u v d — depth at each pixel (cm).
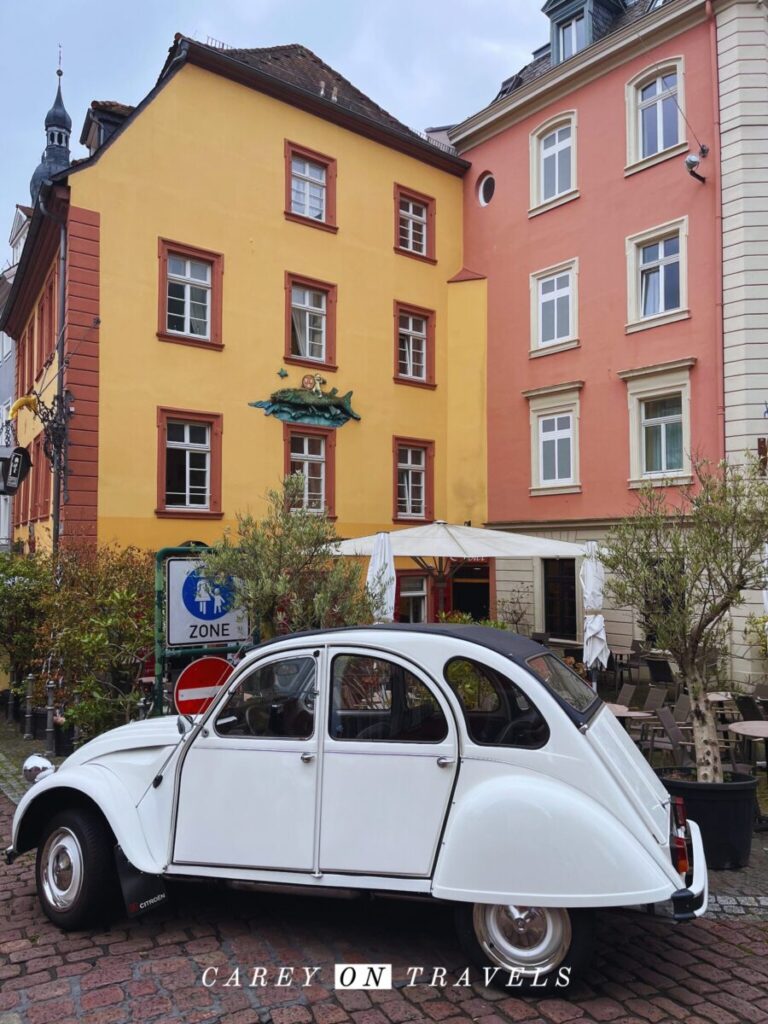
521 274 1952
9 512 2577
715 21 1554
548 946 397
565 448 1842
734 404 1488
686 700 927
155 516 1513
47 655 1041
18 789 807
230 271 1655
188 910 514
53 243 1638
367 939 471
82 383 1445
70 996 407
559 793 389
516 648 445
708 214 1558
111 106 1666
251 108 1716
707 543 618
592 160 1792
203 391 1599
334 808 425
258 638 796
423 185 2039
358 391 1867
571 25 1977
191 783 457
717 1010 394
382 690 433
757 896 541
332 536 797
